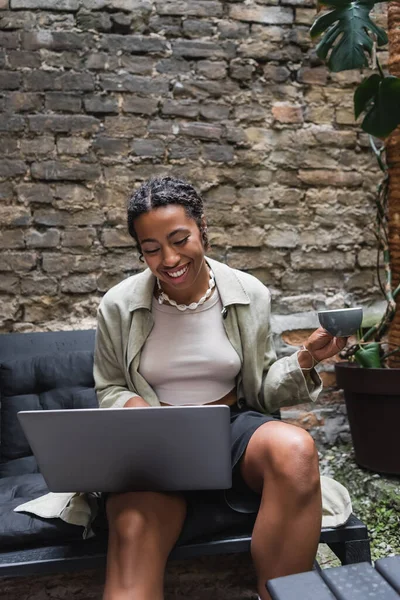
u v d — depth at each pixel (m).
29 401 1.90
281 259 2.53
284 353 2.52
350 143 2.58
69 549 1.30
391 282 2.27
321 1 2.03
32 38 2.29
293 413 2.51
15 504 1.45
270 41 2.49
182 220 1.32
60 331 2.14
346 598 0.82
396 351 2.14
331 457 2.36
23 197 2.29
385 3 2.58
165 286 1.46
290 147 2.53
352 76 2.58
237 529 1.33
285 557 1.17
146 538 1.17
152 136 2.39
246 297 1.50
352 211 2.59
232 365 1.46
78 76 2.32
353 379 2.09
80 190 2.34
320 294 2.57
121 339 1.50
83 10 2.32
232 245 2.47
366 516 1.93
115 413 1.12
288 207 2.53
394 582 0.85
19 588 1.63
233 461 1.32
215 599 1.58
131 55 2.37
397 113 2.01
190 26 2.42
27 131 2.29
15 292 2.29
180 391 1.46
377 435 2.08
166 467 1.19
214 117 2.45
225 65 2.45
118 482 1.23
